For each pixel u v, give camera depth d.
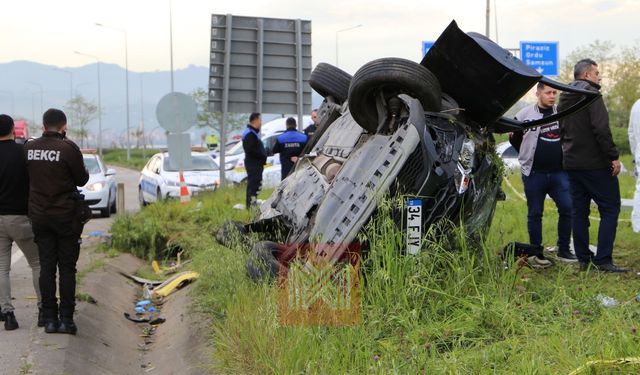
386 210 6.59
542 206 9.04
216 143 42.84
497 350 5.23
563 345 4.99
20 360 6.58
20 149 7.62
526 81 7.07
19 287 9.91
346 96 10.16
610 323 5.35
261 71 19.73
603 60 41.00
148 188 21.52
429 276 6.38
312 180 8.48
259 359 5.71
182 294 9.66
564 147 8.30
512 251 7.12
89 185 20.00
